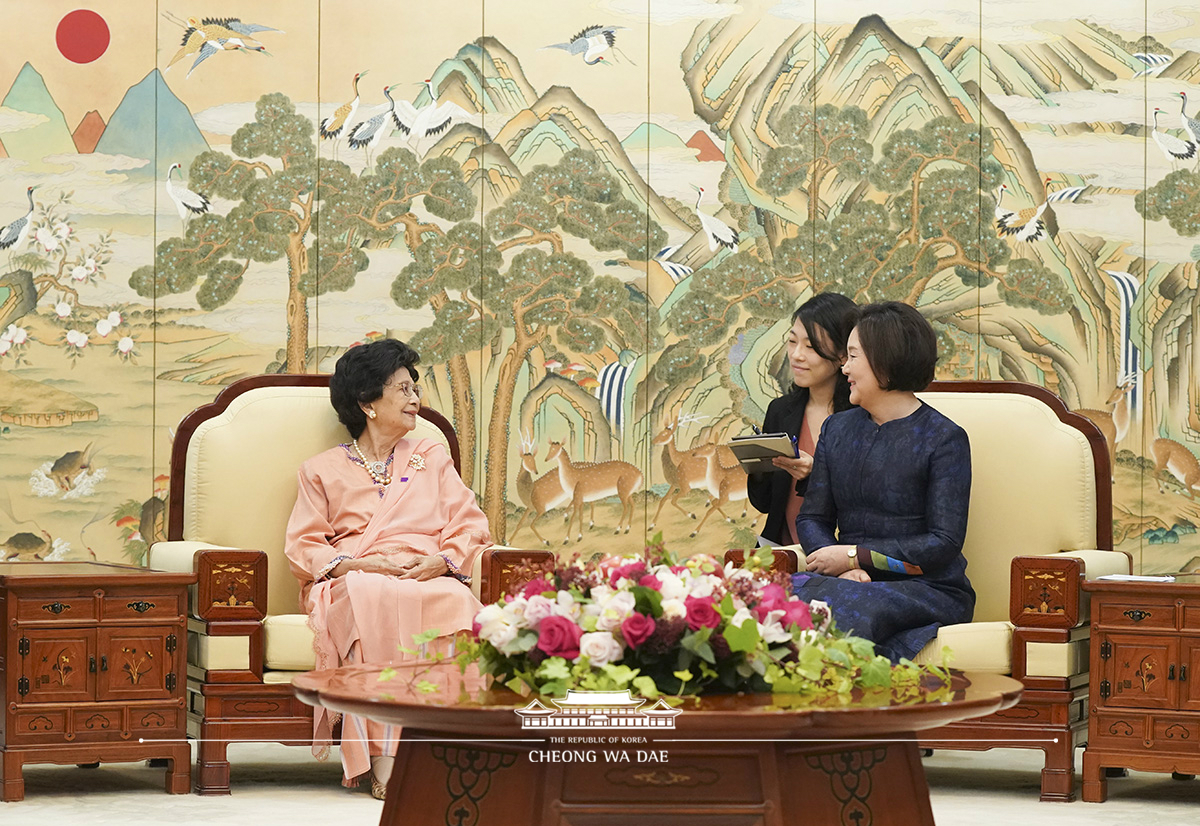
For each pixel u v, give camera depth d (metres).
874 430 4.88
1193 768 4.34
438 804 2.91
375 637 4.57
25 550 6.77
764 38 7.12
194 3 6.92
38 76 6.81
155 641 4.51
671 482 7.12
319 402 5.35
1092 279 7.10
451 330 7.08
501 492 7.08
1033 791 4.62
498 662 3.06
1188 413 7.09
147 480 6.89
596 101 7.13
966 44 7.15
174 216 6.91
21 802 4.33
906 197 7.15
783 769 2.80
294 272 7.00
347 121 7.03
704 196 7.15
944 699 2.87
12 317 6.77
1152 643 4.40
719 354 7.15
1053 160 7.14
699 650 2.89
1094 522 5.08
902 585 4.61
